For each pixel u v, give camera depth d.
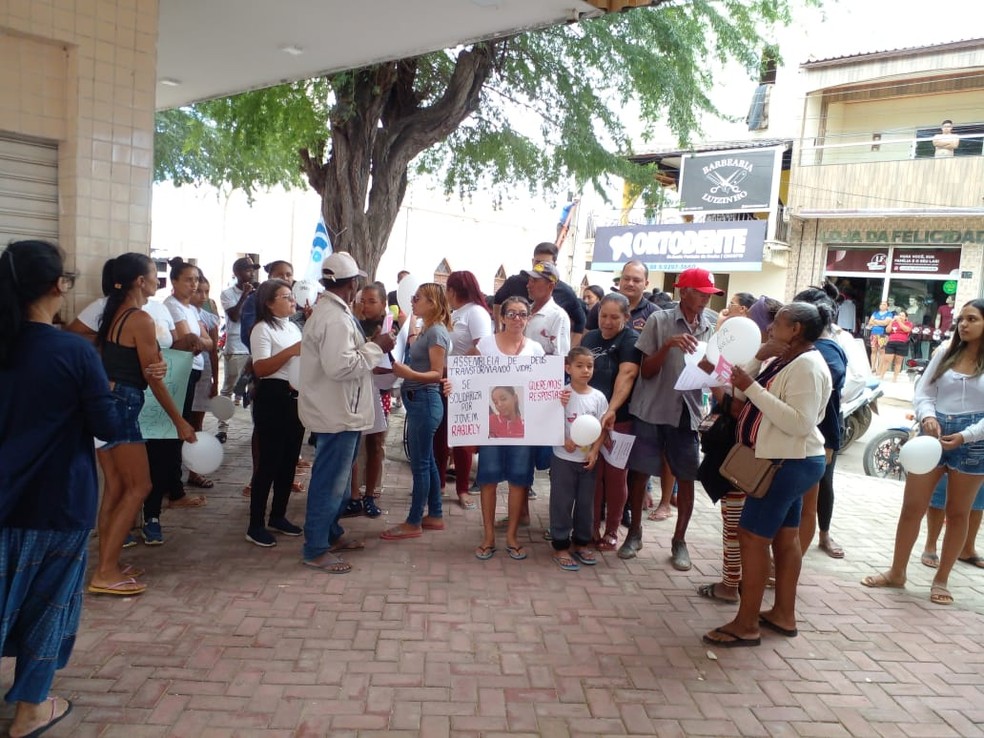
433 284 4.84
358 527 5.07
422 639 3.50
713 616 3.96
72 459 2.53
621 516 5.09
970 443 4.16
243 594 3.87
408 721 2.83
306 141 8.99
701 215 19.47
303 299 5.48
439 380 4.70
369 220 8.59
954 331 4.42
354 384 4.09
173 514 5.09
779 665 3.47
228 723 2.76
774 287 18.89
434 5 5.23
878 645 3.73
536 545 4.92
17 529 2.45
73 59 4.03
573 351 4.47
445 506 5.69
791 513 3.73
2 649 2.45
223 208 21.23
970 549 5.02
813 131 18.64
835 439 4.83
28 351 2.42
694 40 9.29
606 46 8.79
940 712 3.13
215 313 7.14
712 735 2.87
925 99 17.41
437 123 8.43
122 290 3.63
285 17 5.61
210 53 6.59
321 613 3.70
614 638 3.63
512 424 4.47
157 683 2.99
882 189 17.05
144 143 4.36
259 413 4.49
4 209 3.98
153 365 3.68
